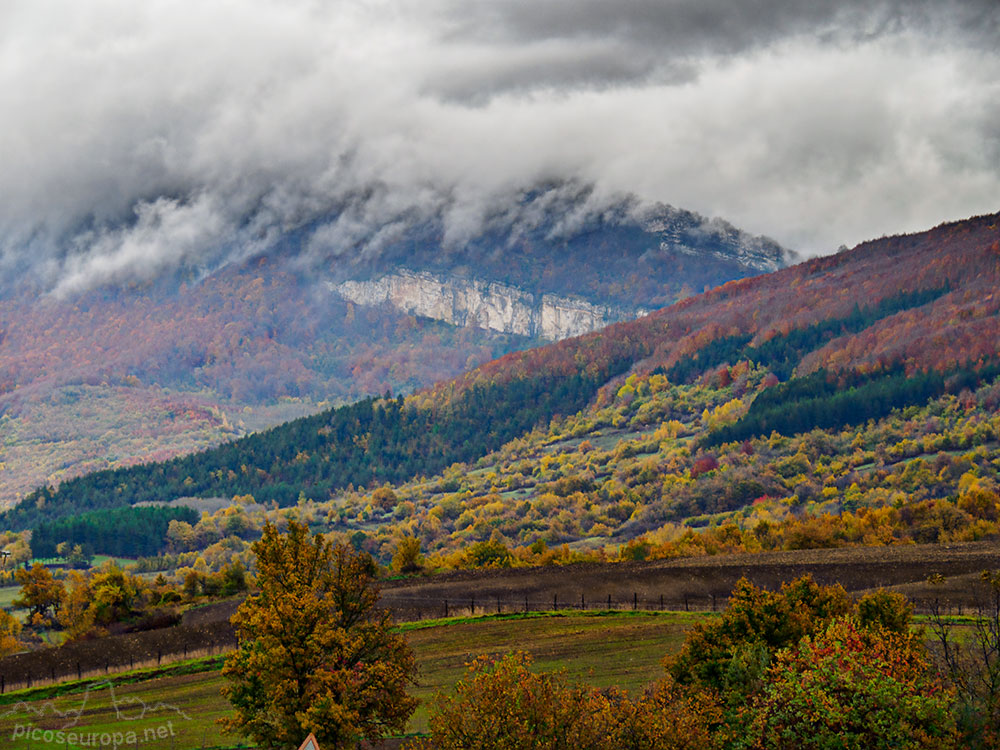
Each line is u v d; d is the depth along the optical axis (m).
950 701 62.59
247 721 77.25
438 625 138.38
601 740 61.00
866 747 62.06
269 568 83.94
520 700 62.69
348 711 72.50
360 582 84.69
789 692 64.62
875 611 86.94
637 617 138.12
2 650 145.25
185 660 131.75
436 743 65.50
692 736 62.50
